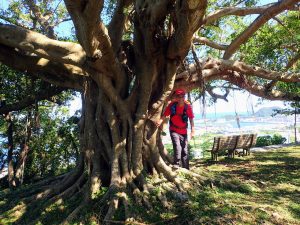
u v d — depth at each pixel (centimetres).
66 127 1051
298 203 396
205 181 495
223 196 432
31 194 552
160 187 464
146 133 527
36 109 659
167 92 525
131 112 528
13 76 962
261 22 572
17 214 460
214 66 634
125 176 476
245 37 630
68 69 490
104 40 353
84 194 461
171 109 516
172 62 493
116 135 501
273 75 658
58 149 1048
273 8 536
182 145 545
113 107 511
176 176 492
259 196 436
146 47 454
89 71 428
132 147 503
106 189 469
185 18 344
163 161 529
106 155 520
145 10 399
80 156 559
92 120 532
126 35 926
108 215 371
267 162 706
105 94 503
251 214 360
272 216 352
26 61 515
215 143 740
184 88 619
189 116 523
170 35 455
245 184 490
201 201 411
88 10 275
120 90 520
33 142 1041
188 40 406
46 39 399
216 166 680
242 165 675
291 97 781
